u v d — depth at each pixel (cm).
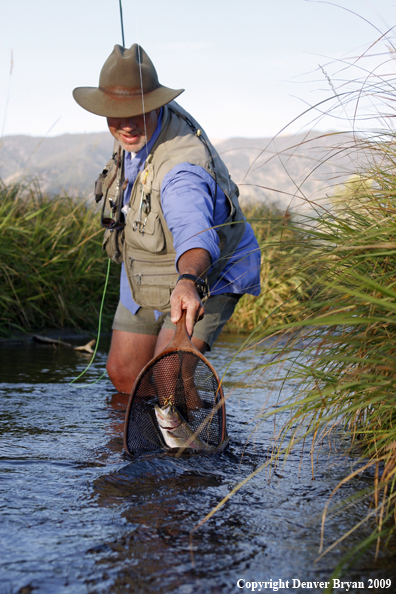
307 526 151
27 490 172
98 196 319
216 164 289
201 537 143
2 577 122
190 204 251
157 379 226
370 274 191
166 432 220
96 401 308
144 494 171
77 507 160
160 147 284
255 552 136
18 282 585
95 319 654
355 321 140
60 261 618
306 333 187
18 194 644
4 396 310
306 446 228
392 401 168
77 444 223
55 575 123
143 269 311
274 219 204
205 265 226
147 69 277
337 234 202
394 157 202
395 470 151
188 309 213
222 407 220
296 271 194
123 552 134
